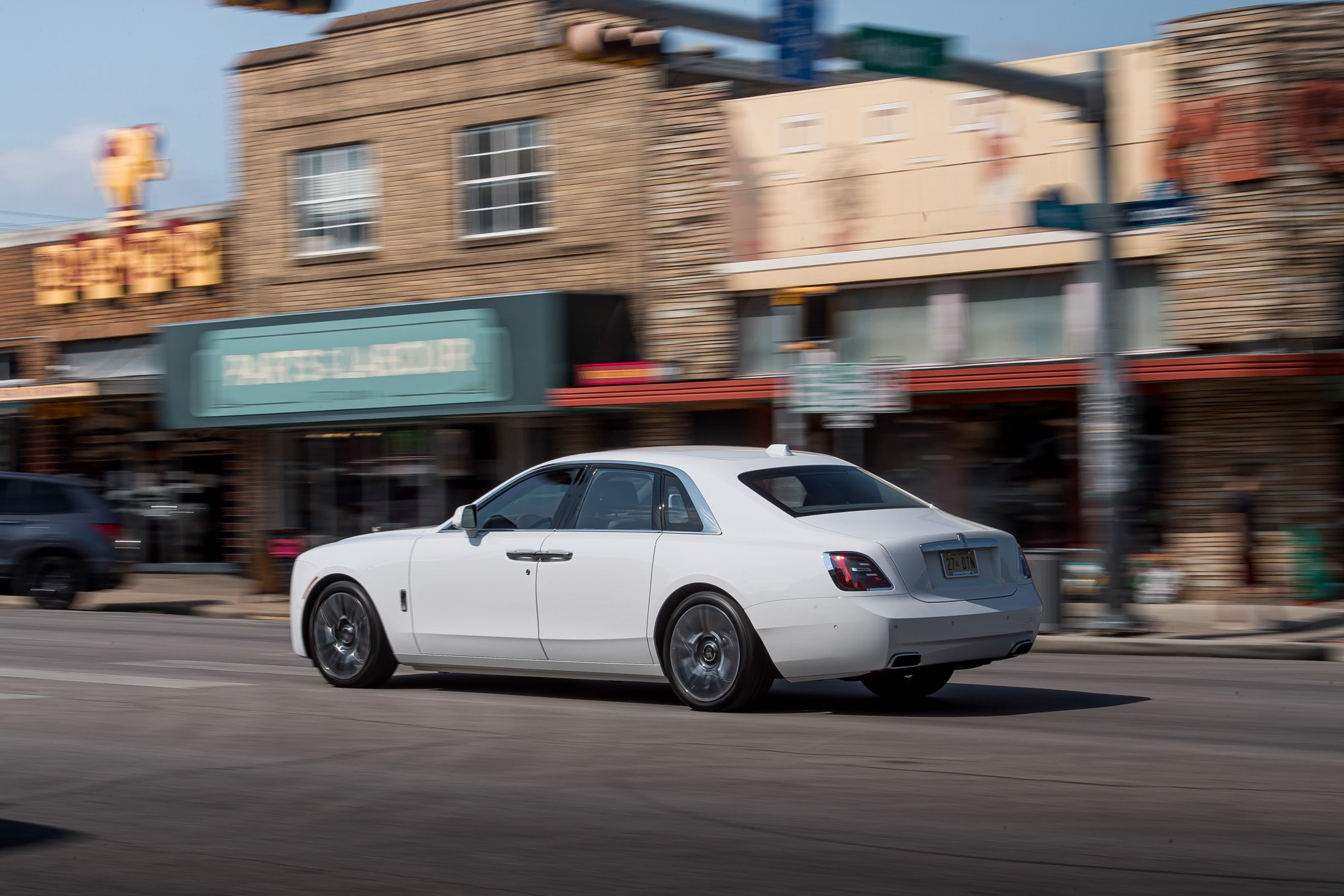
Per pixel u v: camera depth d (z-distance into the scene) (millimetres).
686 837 5941
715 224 20719
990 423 19531
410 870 5492
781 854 5656
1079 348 18312
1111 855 5562
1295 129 17109
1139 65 17969
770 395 18734
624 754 7734
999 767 7297
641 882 5289
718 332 20656
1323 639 14438
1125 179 18047
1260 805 6387
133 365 26766
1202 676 11680
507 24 22453
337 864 5594
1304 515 17438
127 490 27250
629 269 21438
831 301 20000
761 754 7688
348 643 10648
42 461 28172
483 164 22766
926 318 19438
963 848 5707
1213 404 17906
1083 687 10750
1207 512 17922
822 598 8562
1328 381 17328
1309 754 7648
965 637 8766
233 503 26000
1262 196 17219
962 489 19719
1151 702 9812
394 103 23516
